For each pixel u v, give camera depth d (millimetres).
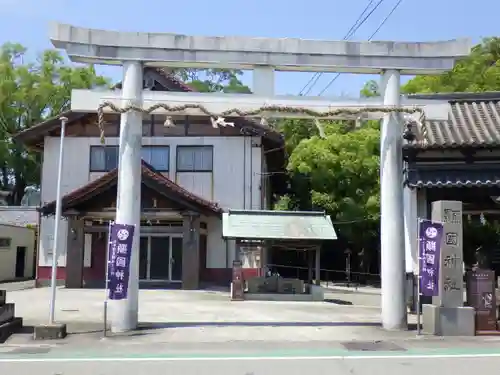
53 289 11852
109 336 11586
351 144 28562
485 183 14727
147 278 24953
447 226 12102
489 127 16438
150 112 12328
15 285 26125
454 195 16234
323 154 28359
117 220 12109
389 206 12656
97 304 17219
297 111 12500
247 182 25375
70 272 23141
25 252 31844
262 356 9523
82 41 12047
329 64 12531
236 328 12609
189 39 12281
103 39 12109
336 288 27250
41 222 25672
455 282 11961
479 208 16656
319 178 28797
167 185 22688
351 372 8266
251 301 19078
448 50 12656
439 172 15328
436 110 12789
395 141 12711
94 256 25469
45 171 25797
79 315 14797
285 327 12805
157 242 25188
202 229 24719
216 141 25656
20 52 38969
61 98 37844
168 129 25812
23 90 36844
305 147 29141
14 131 38000
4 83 36344
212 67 12711
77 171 25578
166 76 24688
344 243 31609
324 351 10039
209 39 12320
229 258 25109
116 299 11602
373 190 28250
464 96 18438
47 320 13781
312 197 29016
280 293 20141
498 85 26938
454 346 10555
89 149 25703
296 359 9266
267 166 30875
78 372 8289
